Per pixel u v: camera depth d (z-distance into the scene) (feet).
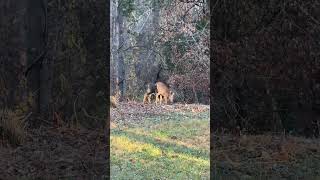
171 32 60.23
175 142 29.48
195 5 57.36
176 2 60.23
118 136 30.55
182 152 26.61
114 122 37.40
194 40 57.93
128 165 23.54
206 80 57.00
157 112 44.09
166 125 35.35
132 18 64.80
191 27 58.23
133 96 60.75
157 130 33.24
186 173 22.66
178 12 59.77
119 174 22.06
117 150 26.81
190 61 58.03
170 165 23.68
